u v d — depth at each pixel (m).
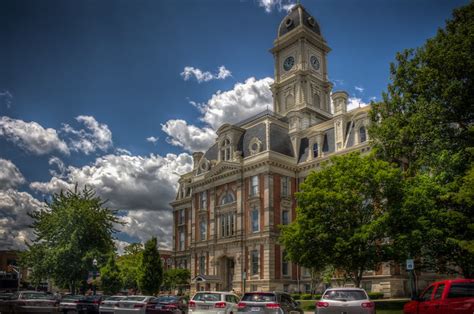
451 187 31.58
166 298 35.84
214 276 66.75
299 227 39.38
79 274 59.78
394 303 40.84
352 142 60.12
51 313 33.06
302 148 68.00
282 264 62.34
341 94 63.66
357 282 38.19
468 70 32.41
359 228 36.94
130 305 34.56
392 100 40.09
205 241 71.25
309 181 40.94
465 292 19.98
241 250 64.56
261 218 63.09
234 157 69.12
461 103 32.59
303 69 84.25
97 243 62.66
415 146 37.19
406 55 39.91
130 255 101.19
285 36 87.81
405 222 35.09
